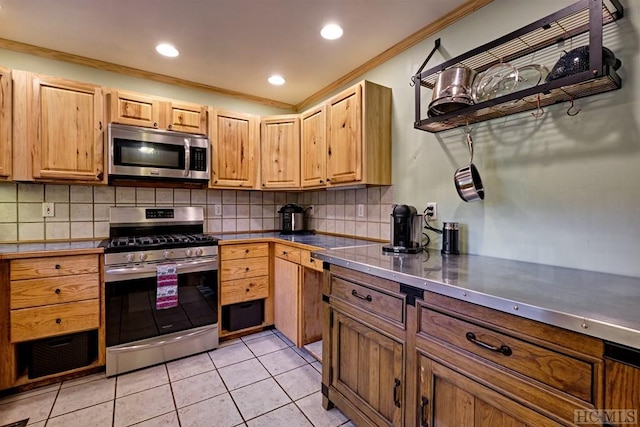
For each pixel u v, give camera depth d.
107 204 2.49
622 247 1.18
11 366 1.79
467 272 1.24
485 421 0.95
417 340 1.17
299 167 2.72
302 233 3.01
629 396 0.68
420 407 1.16
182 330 2.27
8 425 1.55
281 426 1.57
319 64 2.41
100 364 2.02
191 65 2.44
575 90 1.20
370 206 2.41
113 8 1.73
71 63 2.29
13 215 2.17
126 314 2.07
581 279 1.12
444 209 1.84
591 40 1.04
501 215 1.56
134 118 2.30
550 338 0.81
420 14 1.79
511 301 0.86
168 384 1.92
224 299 2.48
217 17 1.82
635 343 0.65
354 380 1.49
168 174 2.41
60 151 2.06
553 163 1.37
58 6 1.71
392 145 2.19
